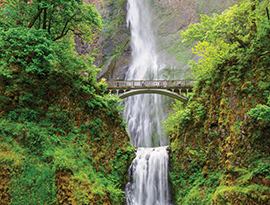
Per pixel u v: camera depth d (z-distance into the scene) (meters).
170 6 45.78
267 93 9.59
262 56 10.20
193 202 11.41
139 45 45.75
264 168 8.57
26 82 10.90
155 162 16.33
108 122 13.78
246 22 12.63
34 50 10.25
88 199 10.12
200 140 13.04
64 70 12.34
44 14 11.66
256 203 8.23
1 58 10.40
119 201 12.97
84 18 12.34
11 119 10.09
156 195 15.44
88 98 13.04
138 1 47.91
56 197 9.53
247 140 9.80
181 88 23.66
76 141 11.70
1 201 8.33
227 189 9.50
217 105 12.28
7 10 11.41
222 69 12.35
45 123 11.02
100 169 12.18
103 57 43.12
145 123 37.12
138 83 40.38
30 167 9.39
